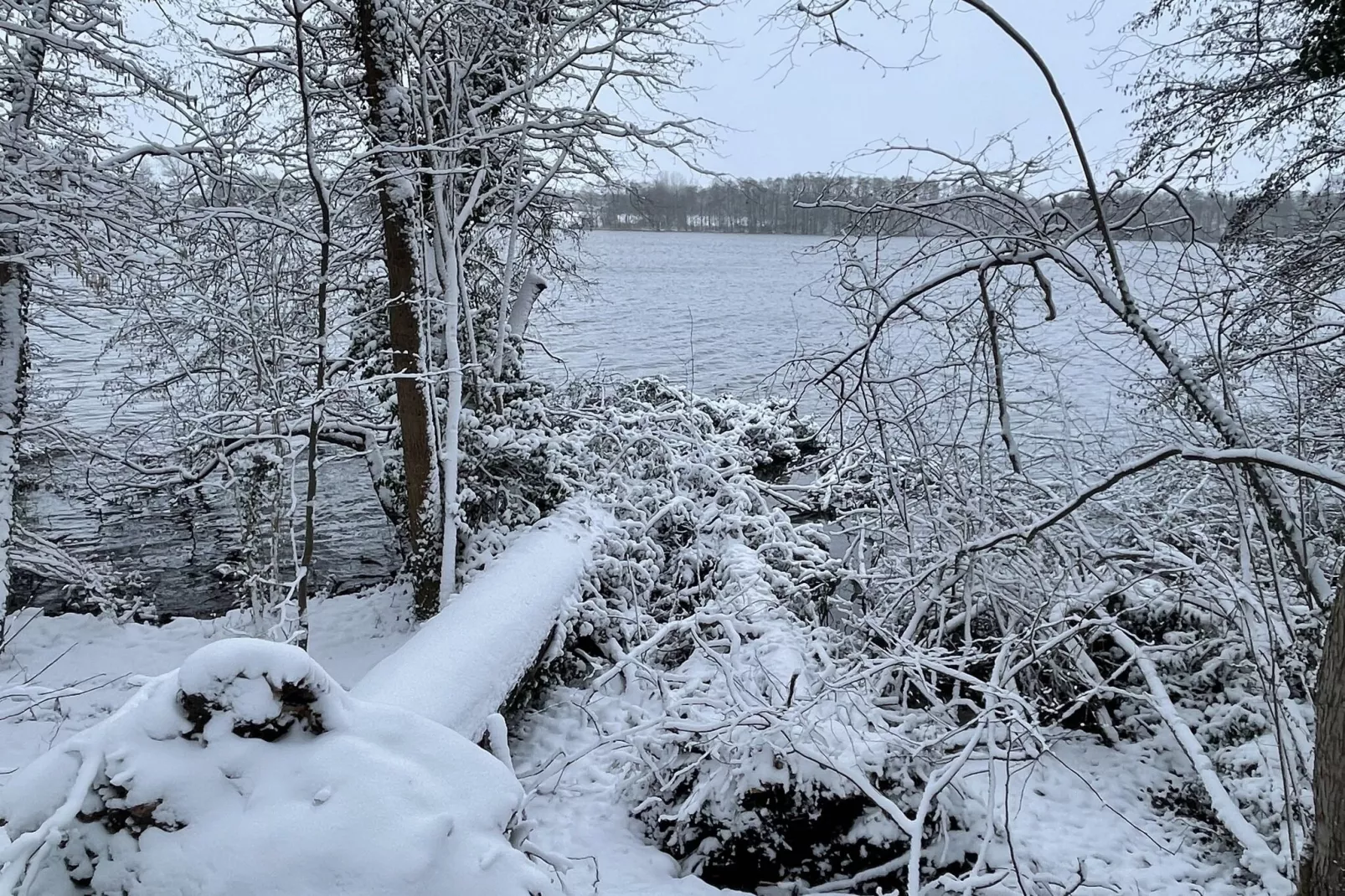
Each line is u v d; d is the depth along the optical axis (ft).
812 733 16.75
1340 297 24.52
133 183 30.50
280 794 8.50
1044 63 13.84
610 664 27.50
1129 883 16.89
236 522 45.73
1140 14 31.35
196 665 8.83
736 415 54.54
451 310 28.78
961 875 16.46
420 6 29.27
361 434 38.52
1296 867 15.33
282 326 29.32
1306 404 23.49
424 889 8.00
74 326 47.98
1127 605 24.91
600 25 35.35
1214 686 23.22
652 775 18.45
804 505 39.75
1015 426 30.25
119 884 8.19
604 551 30.12
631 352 86.53
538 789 18.90
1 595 32.19
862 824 16.51
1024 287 20.31
